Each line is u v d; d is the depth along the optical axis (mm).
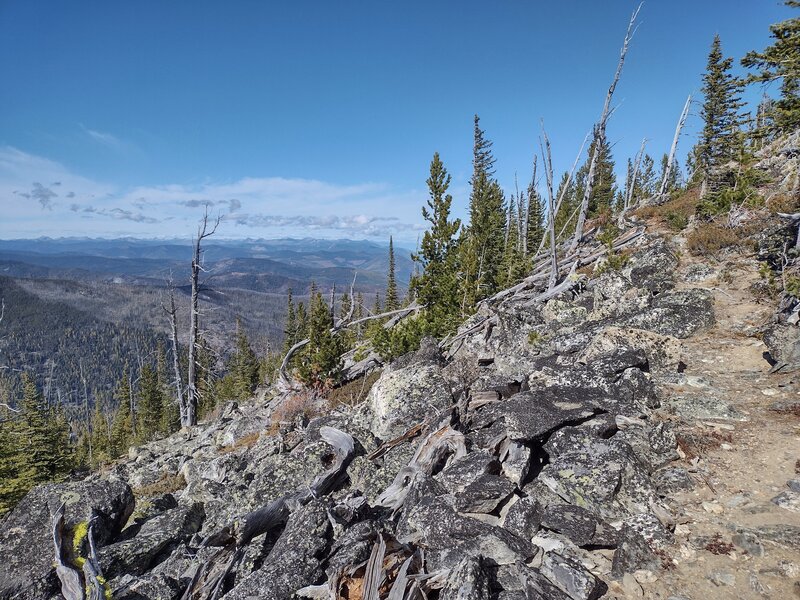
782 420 9133
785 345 11141
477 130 58406
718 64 36812
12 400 121438
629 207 48094
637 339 12227
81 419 167625
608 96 26328
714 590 5730
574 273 23453
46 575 9016
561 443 8977
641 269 18656
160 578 8562
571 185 70000
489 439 9797
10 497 26969
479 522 7414
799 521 6461
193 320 31484
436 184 28953
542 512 7512
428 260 30203
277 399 27422
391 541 7289
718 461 8289
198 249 30828
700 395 10516
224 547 9289
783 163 25141
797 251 15508
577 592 5793
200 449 23156
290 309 78000
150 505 13461
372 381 23656
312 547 7945
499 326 18516
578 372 10867
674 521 6996
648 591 5887
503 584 6344
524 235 48344
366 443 13125
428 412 13398
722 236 19734
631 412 9312
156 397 73875
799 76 15203
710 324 14336
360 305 38000
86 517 10602
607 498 7504
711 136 35844
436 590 6547
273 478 12094
